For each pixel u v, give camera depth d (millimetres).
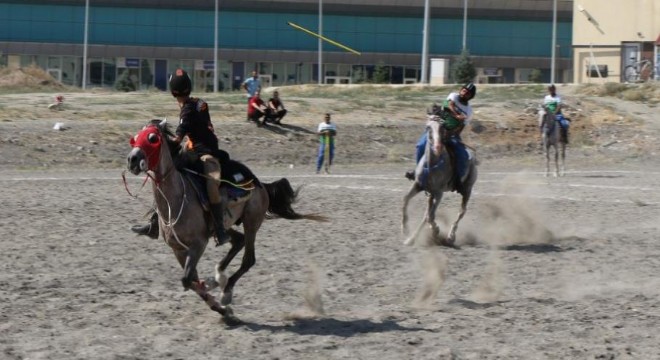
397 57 102938
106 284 14000
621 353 10461
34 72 68312
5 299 12859
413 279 14766
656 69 69938
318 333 11328
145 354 10273
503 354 10391
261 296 13383
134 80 101312
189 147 11977
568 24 104438
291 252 16922
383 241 18344
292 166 38656
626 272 15625
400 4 102562
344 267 15625
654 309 12820
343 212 22625
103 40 100312
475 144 44031
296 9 101938
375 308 12742
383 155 41406
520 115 47438
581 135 46188
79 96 51344
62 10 99812
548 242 18734
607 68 80438
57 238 18031
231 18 101625
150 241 17859
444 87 60000
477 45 103688
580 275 15336
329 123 35781
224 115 44594
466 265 16062
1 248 16828
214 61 94812
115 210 22266
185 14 101250
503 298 13492
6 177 31203
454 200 25547
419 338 11070
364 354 10383
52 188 27297
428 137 17938
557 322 11969
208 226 11812
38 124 39594
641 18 78625
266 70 102812
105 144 38375
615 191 28641
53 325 11500
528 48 104375
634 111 49156
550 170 37594
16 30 99562
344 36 102625
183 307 12617
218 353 10375
